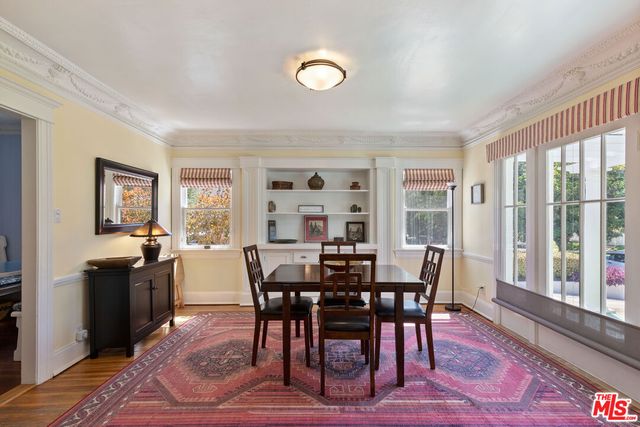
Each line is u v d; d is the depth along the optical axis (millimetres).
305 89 2979
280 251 4645
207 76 2701
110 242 3246
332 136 4586
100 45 2209
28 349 2393
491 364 2666
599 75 2354
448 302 4699
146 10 1834
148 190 3943
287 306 2408
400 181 4699
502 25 1979
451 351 2926
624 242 2219
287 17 1901
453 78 2734
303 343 3148
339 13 1864
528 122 3217
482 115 3748
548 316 2891
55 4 1774
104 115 3154
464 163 4660
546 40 2141
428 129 4363
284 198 5027
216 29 2025
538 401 2137
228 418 1977
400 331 2373
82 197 2852
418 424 1913
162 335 3396
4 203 4070
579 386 2316
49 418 1982
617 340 2234
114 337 2861
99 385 2373
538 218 3070
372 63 2473
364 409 2059
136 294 2979
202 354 2902
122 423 1934
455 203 4691
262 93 3080
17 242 4082
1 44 2059
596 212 2457
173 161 4621
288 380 2359
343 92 3061
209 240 4738
